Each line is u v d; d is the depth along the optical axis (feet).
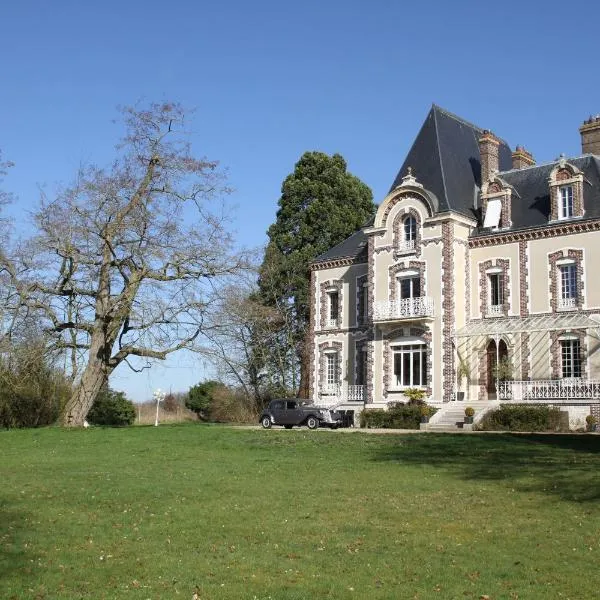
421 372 124.67
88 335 116.06
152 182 113.19
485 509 45.70
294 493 51.90
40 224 107.45
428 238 125.90
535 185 127.34
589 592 29.84
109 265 112.68
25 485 55.16
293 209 182.91
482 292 124.77
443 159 133.49
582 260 114.62
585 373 111.96
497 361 117.60
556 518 42.70
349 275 145.28
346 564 33.86
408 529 40.50
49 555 35.50
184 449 81.20
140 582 31.53
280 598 29.40
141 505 47.39
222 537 39.09
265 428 111.45
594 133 128.57
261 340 173.27
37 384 128.67
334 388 143.13
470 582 31.17
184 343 113.19
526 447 77.61
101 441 89.66
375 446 81.00
